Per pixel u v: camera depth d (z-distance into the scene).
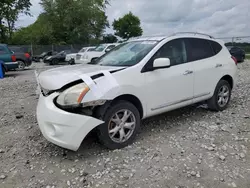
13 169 3.07
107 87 3.26
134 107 3.58
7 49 12.78
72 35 37.56
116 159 3.22
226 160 3.12
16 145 3.73
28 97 7.04
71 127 3.04
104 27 39.84
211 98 4.93
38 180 2.82
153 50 3.90
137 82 3.59
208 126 4.27
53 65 22.33
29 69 16.73
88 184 2.72
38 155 3.41
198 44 4.66
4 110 5.66
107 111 3.31
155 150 3.43
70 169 3.03
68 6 38.12
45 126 3.20
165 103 4.03
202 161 3.11
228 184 2.64
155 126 4.34
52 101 3.20
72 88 3.15
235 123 4.39
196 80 4.45
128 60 3.90
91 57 15.48
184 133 4.00
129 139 3.59
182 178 2.77
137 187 2.64
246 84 8.10
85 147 3.59
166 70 3.97
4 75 12.73
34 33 39.03
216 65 4.82
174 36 4.30
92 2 37.75
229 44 21.98
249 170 2.89
